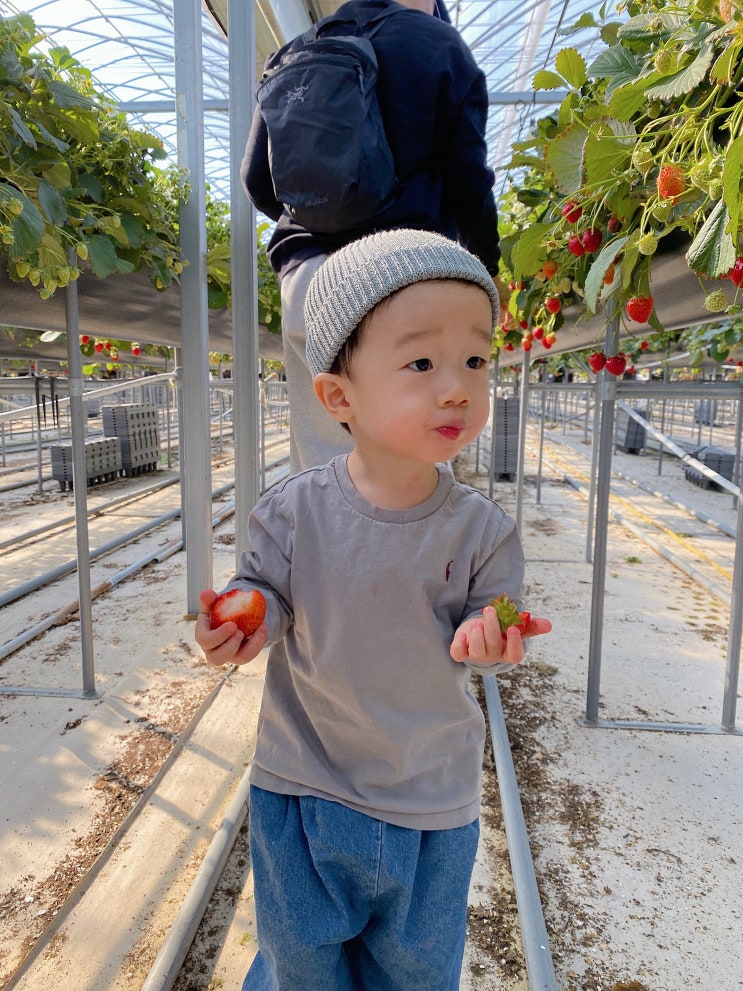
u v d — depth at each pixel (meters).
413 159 1.78
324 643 1.12
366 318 1.01
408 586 1.09
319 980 1.11
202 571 3.62
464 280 0.98
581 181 1.88
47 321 2.79
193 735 2.44
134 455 8.64
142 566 4.67
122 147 2.66
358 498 1.12
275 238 1.98
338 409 1.12
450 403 0.98
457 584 1.12
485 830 1.99
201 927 1.63
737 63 1.37
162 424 15.09
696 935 1.62
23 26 2.26
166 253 3.00
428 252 0.99
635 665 3.15
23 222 1.97
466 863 1.17
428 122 1.77
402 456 1.07
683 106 1.48
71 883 1.76
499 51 8.12
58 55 2.67
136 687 2.82
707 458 7.99
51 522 5.96
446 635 1.12
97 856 1.85
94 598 4.04
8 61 2.06
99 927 1.63
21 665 3.09
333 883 1.11
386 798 1.13
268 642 1.12
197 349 3.44
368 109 1.66
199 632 1.01
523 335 4.54
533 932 1.57
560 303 2.72
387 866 1.10
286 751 1.19
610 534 5.77
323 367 1.10
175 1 3.15
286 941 1.09
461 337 0.98
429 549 1.09
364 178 1.65
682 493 7.64
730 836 1.98
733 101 1.48
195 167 3.29
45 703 2.70
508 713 2.69
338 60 1.64
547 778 2.25
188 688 2.81
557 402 17.75
